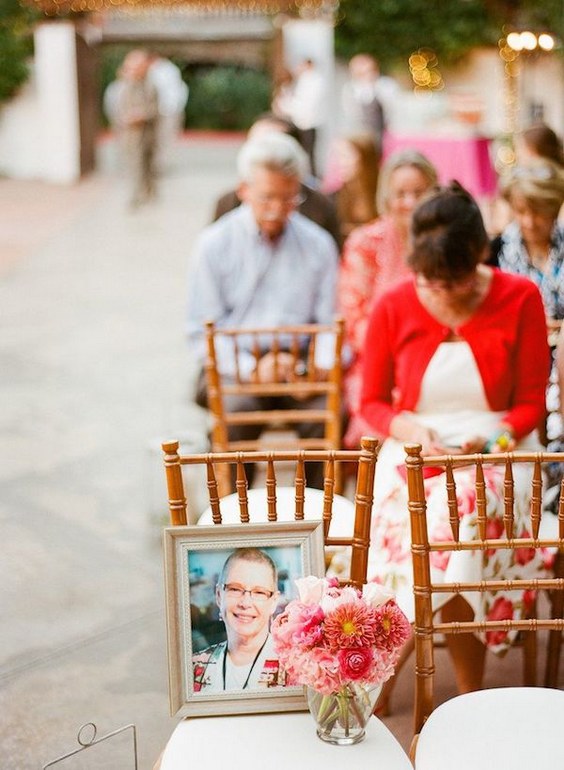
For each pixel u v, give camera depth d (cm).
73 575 380
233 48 1958
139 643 336
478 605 262
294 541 213
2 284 871
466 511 264
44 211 1269
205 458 223
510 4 1323
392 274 407
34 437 523
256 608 211
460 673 274
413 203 398
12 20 1516
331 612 185
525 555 278
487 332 285
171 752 198
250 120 2545
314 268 405
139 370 639
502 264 371
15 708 300
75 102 1556
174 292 852
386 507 286
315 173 1252
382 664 186
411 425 288
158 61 1532
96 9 1539
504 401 291
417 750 202
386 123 1164
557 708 213
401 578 275
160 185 1500
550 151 433
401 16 1409
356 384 404
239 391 364
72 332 724
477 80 1423
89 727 292
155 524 414
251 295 403
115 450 507
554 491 305
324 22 1421
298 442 375
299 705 208
